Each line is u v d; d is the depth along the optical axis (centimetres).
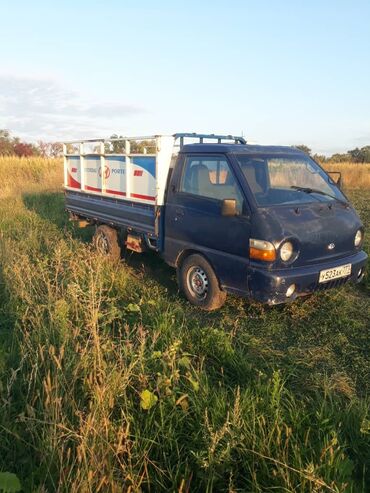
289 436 288
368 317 531
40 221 1122
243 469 276
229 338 446
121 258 783
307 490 252
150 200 627
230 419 300
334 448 284
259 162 536
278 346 462
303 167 580
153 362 368
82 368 345
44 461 262
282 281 457
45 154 3678
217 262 518
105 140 730
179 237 581
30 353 373
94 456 251
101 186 766
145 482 266
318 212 510
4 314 507
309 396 365
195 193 557
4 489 219
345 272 509
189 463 280
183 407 319
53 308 472
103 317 483
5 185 1891
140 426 306
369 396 372
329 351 449
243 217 486
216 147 547
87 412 305
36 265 670
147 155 620
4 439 283
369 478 278
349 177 2495
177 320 495
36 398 314
